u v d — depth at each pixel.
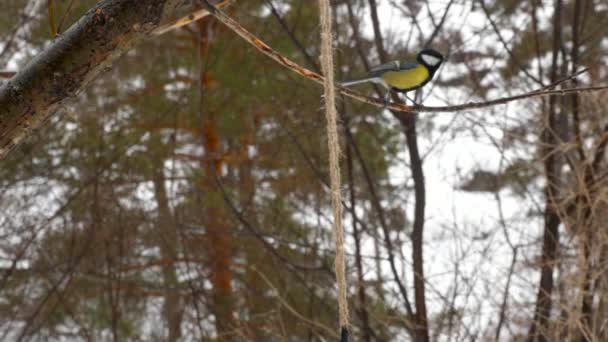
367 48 7.70
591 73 7.19
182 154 10.27
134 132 9.83
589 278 7.05
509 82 8.21
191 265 10.52
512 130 8.51
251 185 9.73
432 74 5.54
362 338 8.19
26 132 1.95
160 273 10.52
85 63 1.92
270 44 9.33
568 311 6.36
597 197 6.43
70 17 8.07
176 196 10.06
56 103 1.95
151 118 10.05
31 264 9.62
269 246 7.77
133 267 9.90
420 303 7.14
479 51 8.51
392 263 7.20
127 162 9.50
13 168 9.52
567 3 8.70
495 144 7.88
